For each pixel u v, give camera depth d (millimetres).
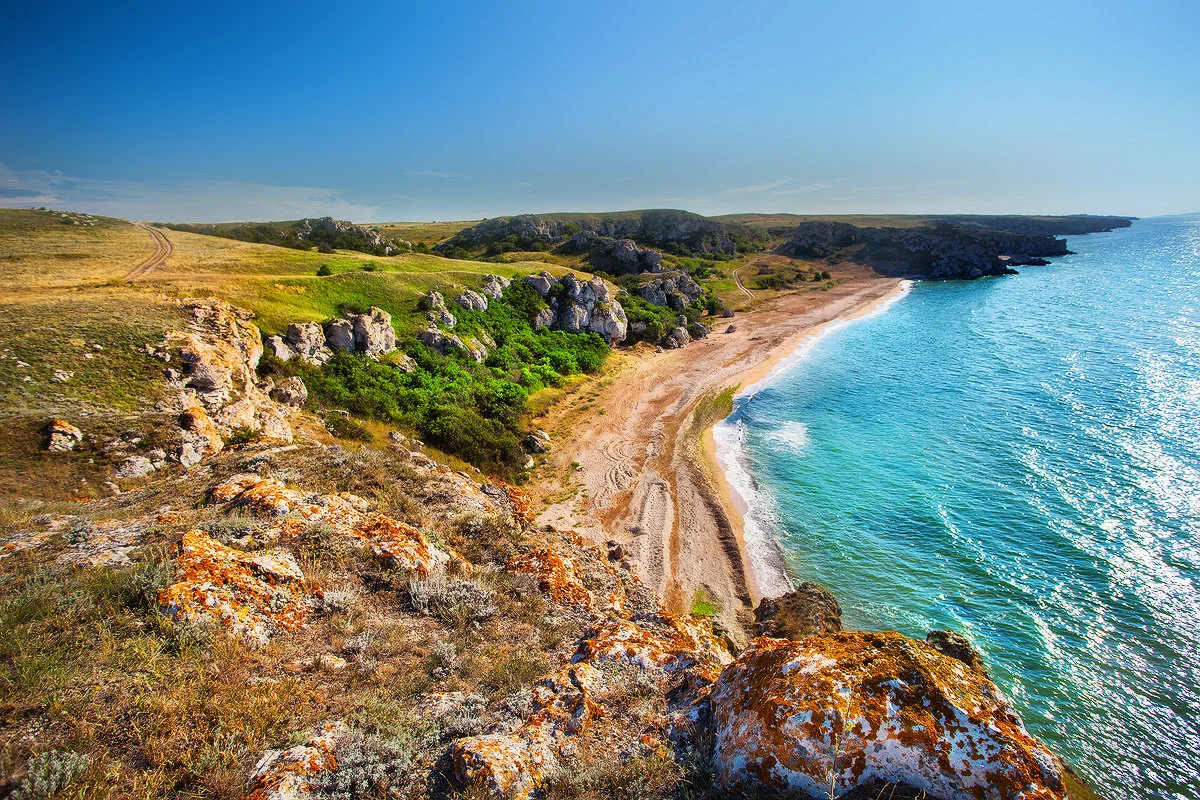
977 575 24719
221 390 26359
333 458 16672
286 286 45875
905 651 6402
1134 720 17766
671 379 56562
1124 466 33062
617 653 8828
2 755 5164
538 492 33062
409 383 42594
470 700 7410
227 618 7867
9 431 18641
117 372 24375
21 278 40469
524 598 11195
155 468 19484
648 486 33406
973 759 5316
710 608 22844
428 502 15547
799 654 6535
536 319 64625
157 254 57250
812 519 29906
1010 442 38000
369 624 8977
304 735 6172
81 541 10109
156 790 5207
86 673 6434
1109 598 22750
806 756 5516
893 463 36219
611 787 5883
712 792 5680
